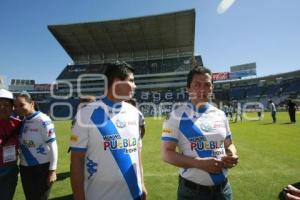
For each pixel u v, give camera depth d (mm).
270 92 62812
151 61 77625
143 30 70688
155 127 24172
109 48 77688
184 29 69312
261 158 8891
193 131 2713
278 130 17203
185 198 2740
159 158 9641
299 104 44219
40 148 3861
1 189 3562
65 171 8227
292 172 7082
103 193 2346
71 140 2396
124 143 2439
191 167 2494
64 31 70438
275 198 5172
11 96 3727
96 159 2355
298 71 58344
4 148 3625
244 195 5395
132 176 2453
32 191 3863
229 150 2758
